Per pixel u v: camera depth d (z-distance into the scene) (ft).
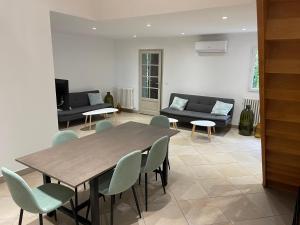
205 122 16.74
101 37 22.88
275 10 5.27
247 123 17.34
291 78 6.19
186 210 8.52
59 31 18.49
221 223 7.85
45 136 11.74
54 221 7.84
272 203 9.01
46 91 11.46
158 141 7.97
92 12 13.25
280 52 5.79
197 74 20.51
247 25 14.35
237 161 12.84
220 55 19.11
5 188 9.79
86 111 19.80
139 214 8.08
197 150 14.44
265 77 6.27
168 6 11.16
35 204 5.74
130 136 9.16
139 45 23.25
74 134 9.13
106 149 7.79
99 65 23.63
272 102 7.07
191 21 13.23
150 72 23.32
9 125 10.23
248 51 17.87
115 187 6.73
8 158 10.37
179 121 18.98
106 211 8.43
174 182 10.52
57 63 19.77
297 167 8.95
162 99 23.06
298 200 8.19
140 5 11.94
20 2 9.89
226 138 16.83
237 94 18.97
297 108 6.78
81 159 6.95
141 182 10.53
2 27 9.45
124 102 25.43
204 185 10.28
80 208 7.64
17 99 10.36
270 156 9.10
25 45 10.32
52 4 11.12
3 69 9.70
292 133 7.54
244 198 9.32
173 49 21.33
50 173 6.05
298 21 5.08
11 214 8.18
